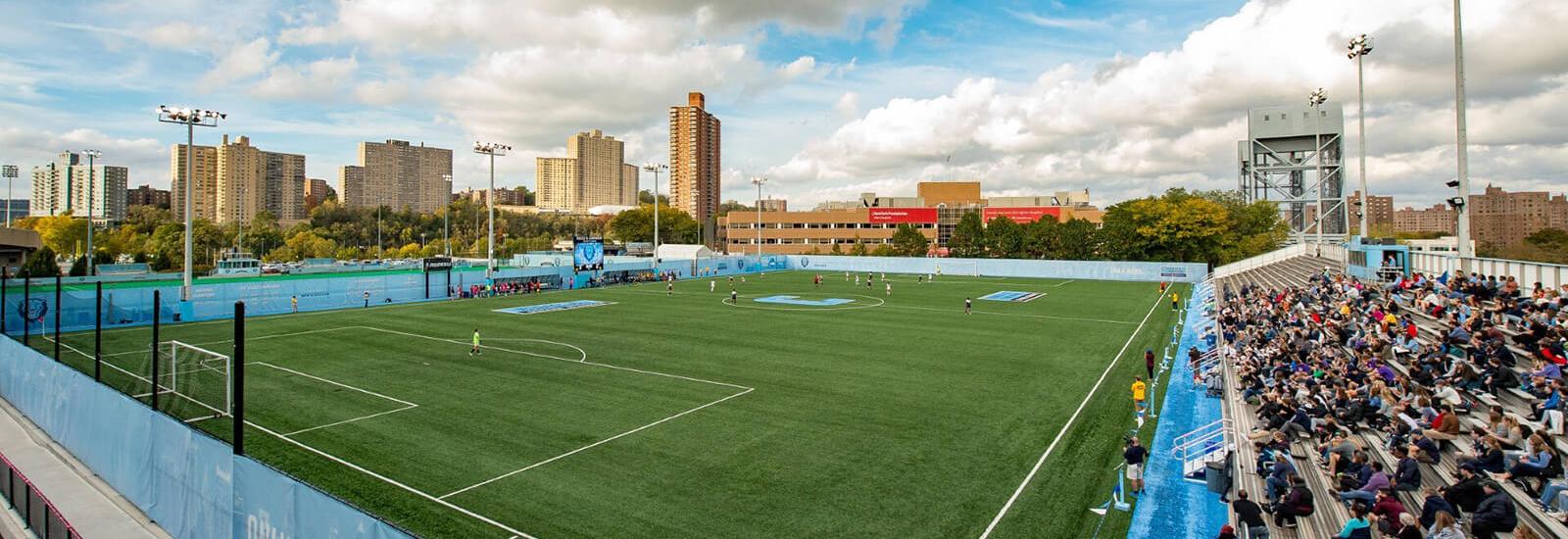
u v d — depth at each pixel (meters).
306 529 14.09
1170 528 18.42
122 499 20.48
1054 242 120.50
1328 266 67.38
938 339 46.84
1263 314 44.19
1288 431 22.66
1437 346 27.59
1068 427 27.16
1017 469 22.66
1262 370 30.02
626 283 89.88
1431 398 22.25
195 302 54.66
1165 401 30.95
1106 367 38.38
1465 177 38.09
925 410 29.45
